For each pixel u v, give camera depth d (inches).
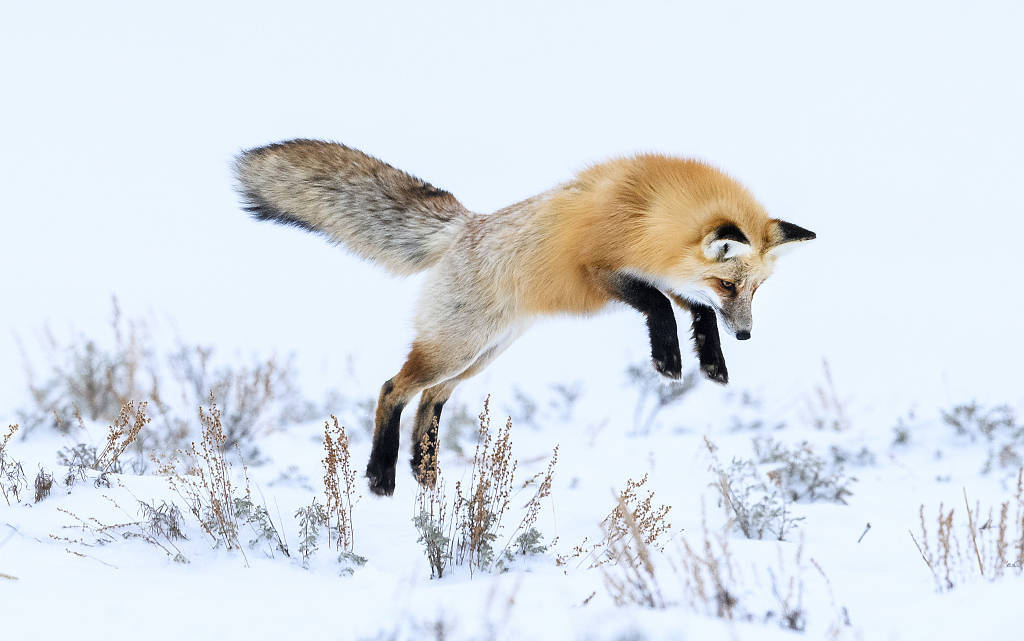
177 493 413.7
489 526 371.6
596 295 504.4
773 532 444.5
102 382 717.9
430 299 530.3
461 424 733.3
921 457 617.3
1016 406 728.3
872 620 292.0
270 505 423.8
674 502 508.1
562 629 265.9
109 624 269.7
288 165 567.2
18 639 256.1
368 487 502.3
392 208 563.2
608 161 515.2
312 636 269.0
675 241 477.7
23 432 595.5
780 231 490.6
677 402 837.8
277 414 762.8
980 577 338.0
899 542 420.8
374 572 352.2
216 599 295.7
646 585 313.4
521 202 522.9
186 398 731.4
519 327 536.1
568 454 650.8
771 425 740.7
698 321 505.7
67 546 337.7
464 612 278.1
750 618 295.7
